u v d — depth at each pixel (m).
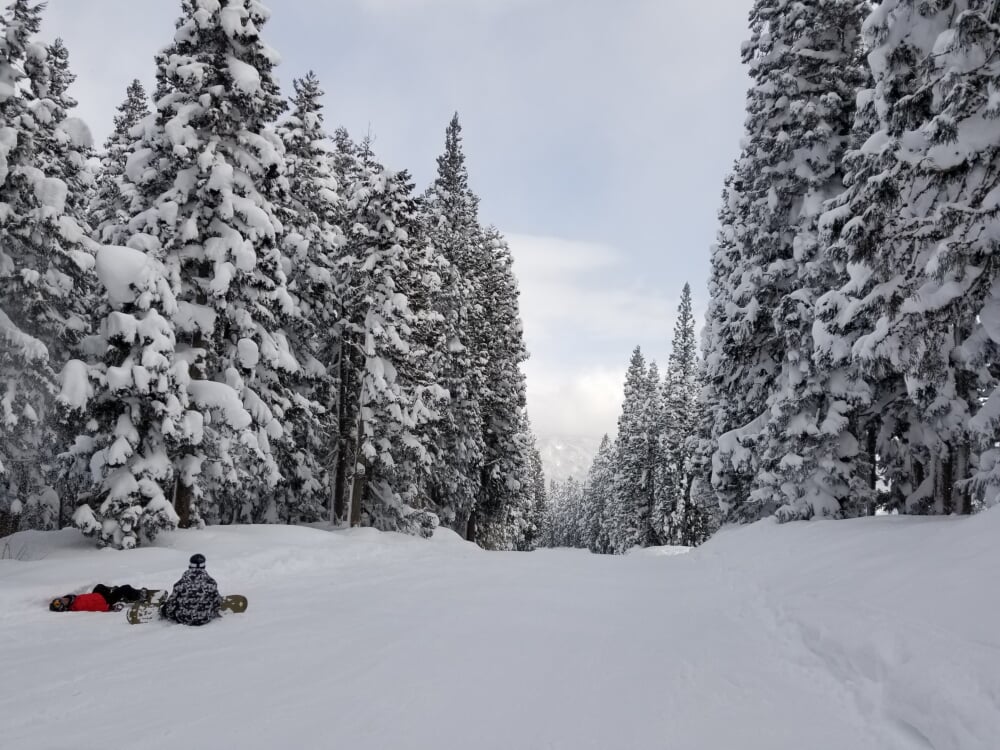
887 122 12.32
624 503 55.19
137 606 8.32
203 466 17.48
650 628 8.16
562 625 8.21
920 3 11.59
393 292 23.89
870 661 5.67
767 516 20.19
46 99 17.94
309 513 26.03
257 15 18.25
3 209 14.98
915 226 11.08
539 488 79.50
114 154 28.25
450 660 6.44
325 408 24.38
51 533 16.19
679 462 48.59
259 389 20.45
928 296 10.77
